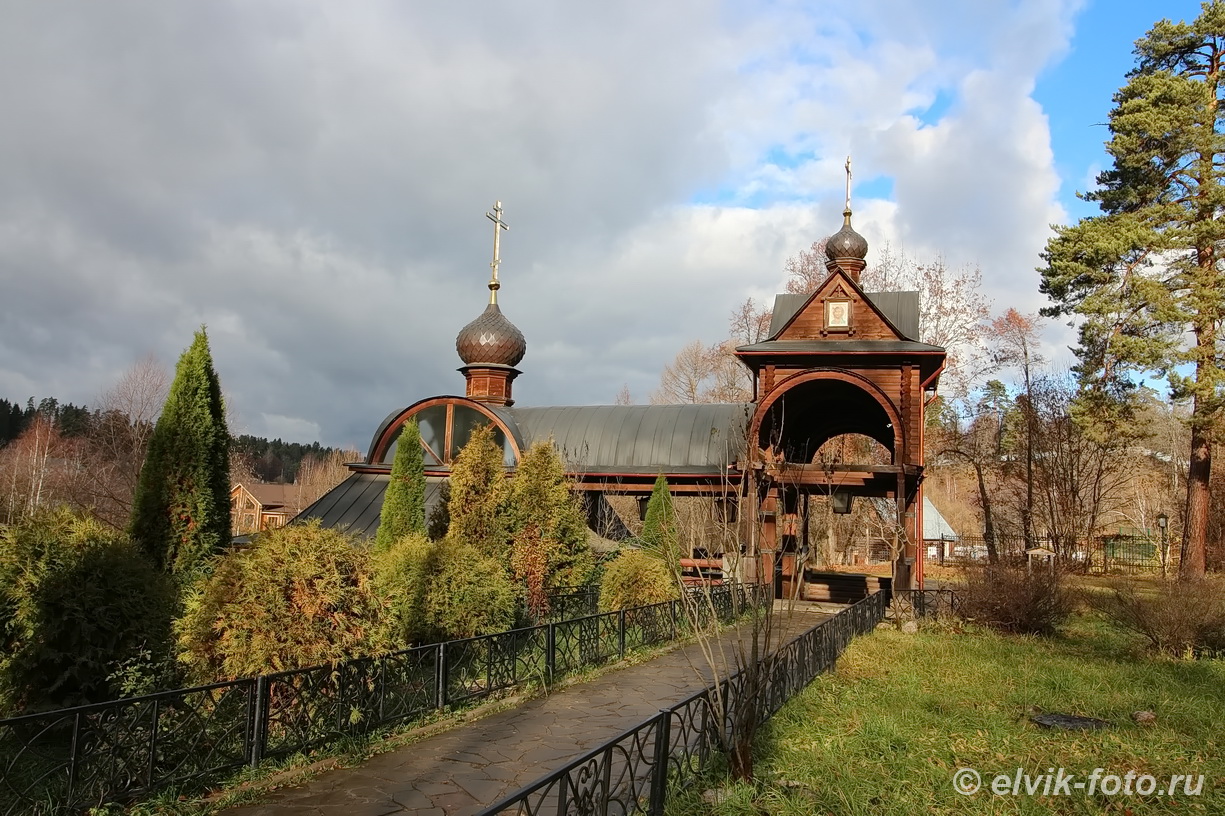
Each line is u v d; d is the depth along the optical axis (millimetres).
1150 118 24891
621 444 24469
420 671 9148
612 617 12945
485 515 14555
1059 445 35219
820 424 26000
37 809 6020
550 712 9594
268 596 7863
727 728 7312
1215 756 7809
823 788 6492
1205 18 25609
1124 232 24734
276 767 7199
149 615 8805
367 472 24891
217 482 12391
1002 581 16562
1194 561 25703
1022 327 38062
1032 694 10188
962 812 6211
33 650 8195
